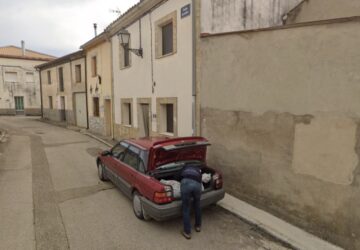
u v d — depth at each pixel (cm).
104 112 1580
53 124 2323
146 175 521
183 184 472
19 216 552
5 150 1193
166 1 881
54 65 2462
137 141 602
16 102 3372
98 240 463
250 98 573
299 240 452
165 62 914
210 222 530
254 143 574
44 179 794
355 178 407
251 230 500
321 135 447
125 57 1288
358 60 393
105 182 770
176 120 870
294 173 497
